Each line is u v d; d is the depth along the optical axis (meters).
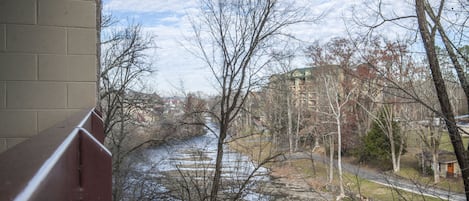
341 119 25.62
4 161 0.64
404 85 10.88
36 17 2.53
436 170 15.78
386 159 23.44
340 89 24.56
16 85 2.48
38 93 2.50
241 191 10.35
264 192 11.27
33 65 2.51
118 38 17.77
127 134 13.45
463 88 9.03
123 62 15.83
